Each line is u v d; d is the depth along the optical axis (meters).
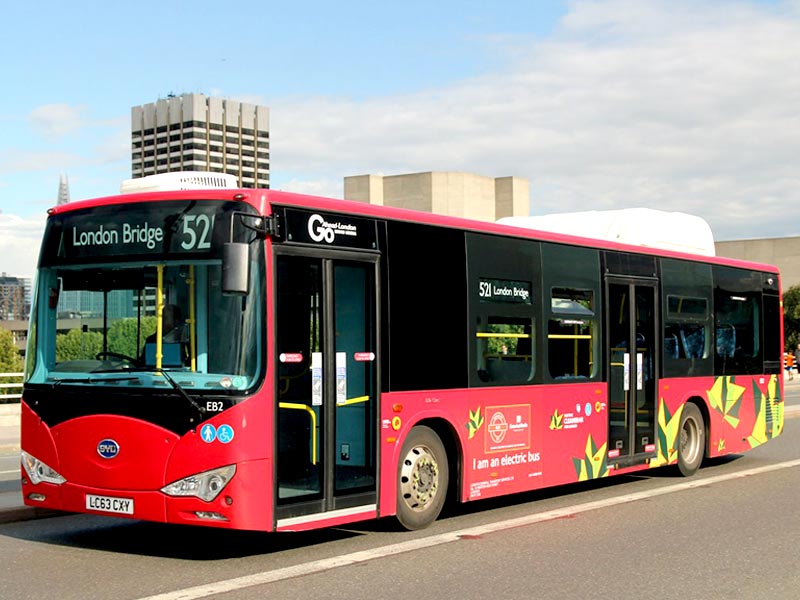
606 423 13.48
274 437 8.63
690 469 15.63
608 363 13.59
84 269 9.23
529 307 12.19
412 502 10.45
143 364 8.84
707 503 12.76
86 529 10.62
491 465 11.42
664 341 15.00
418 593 7.80
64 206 9.48
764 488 14.23
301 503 8.94
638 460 14.20
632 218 15.28
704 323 16.09
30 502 9.27
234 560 8.97
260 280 8.66
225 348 8.59
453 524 11.05
